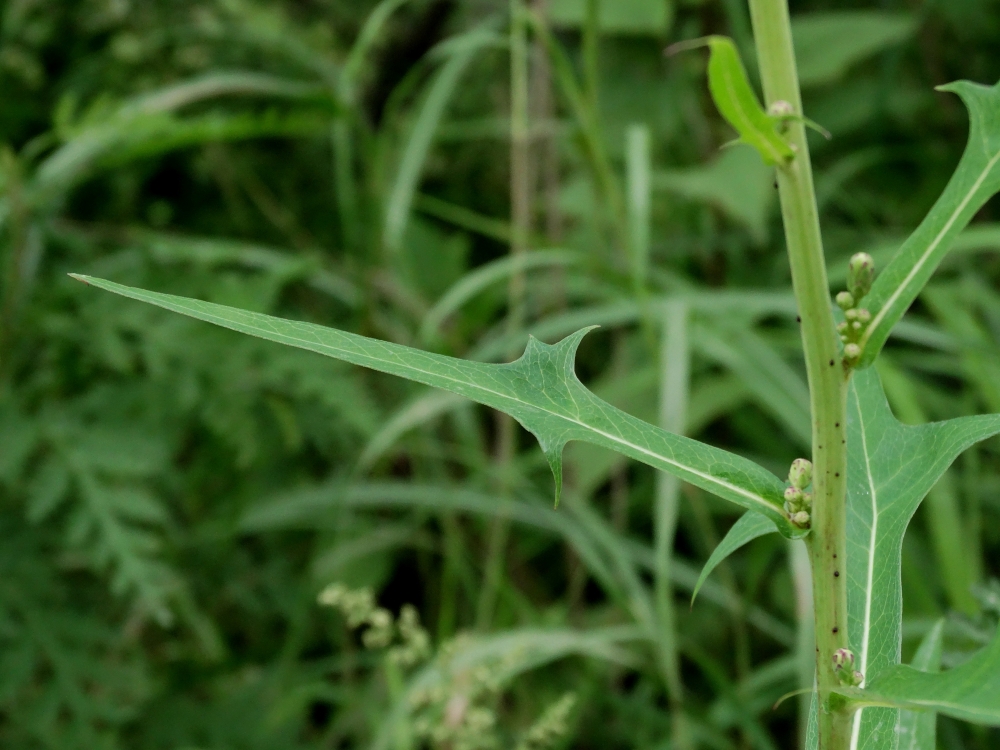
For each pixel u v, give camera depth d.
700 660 1.00
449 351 1.27
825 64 1.50
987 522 1.29
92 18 1.42
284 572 1.33
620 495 1.36
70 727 1.04
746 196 1.32
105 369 1.19
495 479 1.31
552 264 1.44
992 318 1.39
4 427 1.06
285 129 1.21
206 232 1.57
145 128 1.12
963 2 1.67
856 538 0.57
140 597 1.08
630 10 1.48
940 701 0.48
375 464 1.40
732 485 0.53
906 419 1.07
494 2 1.82
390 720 0.95
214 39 1.54
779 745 1.25
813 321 0.51
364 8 1.83
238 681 1.31
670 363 1.04
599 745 1.22
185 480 1.29
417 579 1.52
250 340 1.17
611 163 1.56
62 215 1.41
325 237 1.60
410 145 1.24
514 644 0.99
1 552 1.08
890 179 1.73
